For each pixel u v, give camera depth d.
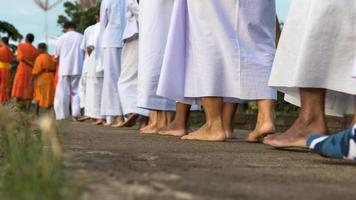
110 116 8.55
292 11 3.69
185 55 4.82
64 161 2.36
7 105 3.57
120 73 7.97
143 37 5.94
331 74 3.55
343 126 7.28
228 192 1.81
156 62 5.89
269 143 3.66
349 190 1.99
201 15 4.64
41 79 11.74
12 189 1.65
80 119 11.63
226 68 4.61
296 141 3.58
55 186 1.64
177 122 5.43
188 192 1.77
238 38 4.60
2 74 14.70
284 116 7.92
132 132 6.14
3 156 2.58
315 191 1.93
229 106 5.02
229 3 4.60
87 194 1.64
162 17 5.87
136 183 1.87
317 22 3.53
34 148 2.26
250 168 2.58
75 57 11.91
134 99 7.23
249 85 4.55
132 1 7.00
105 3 8.35
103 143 4.05
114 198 1.62
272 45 4.68
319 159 3.09
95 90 9.58
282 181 2.15
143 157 2.87
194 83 4.73
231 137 5.00
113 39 8.31
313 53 3.54
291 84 3.66
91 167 2.30
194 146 3.99
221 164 2.70
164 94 4.83
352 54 3.51
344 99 3.95
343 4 3.50
